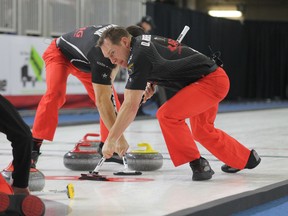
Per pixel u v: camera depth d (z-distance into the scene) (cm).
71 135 1320
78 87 1978
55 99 753
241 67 3228
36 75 1838
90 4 2158
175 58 655
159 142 1157
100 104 696
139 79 619
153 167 773
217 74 682
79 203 558
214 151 731
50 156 929
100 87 692
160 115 684
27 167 484
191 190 633
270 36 3372
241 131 1443
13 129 470
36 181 612
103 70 684
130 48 625
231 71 3131
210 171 701
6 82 1736
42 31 1988
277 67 3431
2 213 457
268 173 757
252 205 582
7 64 1738
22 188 487
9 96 1748
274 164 845
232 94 3166
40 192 614
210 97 678
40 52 1844
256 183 679
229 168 755
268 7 3547
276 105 3017
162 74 650
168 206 545
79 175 738
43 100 756
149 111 2312
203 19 2820
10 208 459
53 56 766
